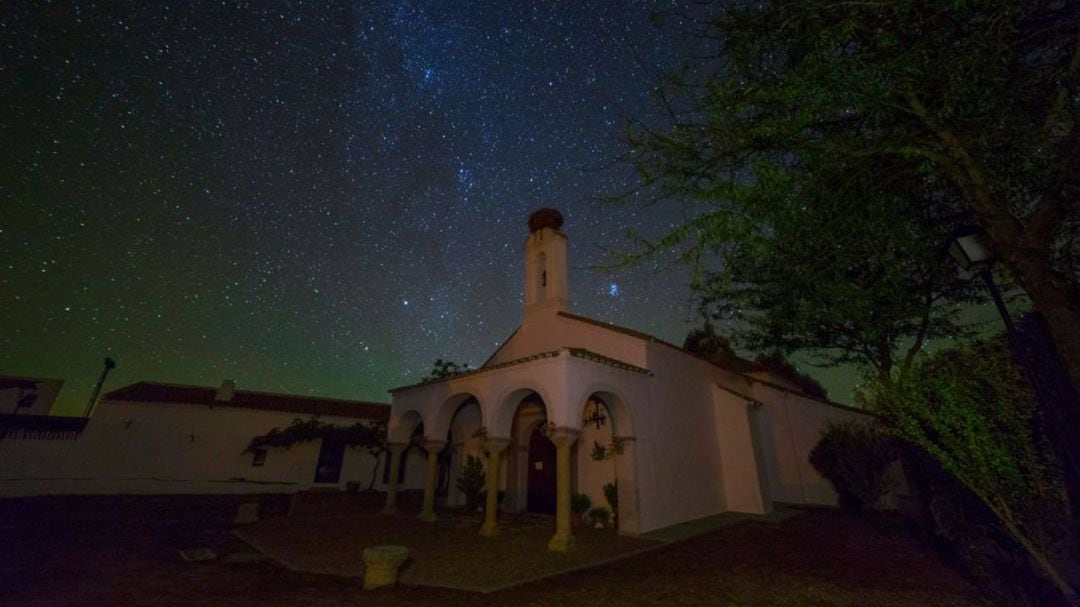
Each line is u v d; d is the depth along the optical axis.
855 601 6.10
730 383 16.33
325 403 25.58
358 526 11.97
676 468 12.23
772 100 4.53
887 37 4.02
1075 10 4.13
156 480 19.42
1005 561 5.91
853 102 4.19
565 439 9.70
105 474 18.94
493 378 11.84
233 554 9.34
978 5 3.97
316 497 18.69
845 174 5.02
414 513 14.16
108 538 10.80
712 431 14.24
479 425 16.34
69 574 7.76
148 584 7.20
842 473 12.71
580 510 12.04
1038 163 4.21
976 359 4.90
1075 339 3.71
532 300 15.38
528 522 12.30
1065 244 4.73
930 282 6.91
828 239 5.29
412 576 7.51
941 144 4.61
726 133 4.83
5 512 13.81
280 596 6.59
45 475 18.09
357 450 23.34
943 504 6.46
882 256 5.49
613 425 11.43
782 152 4.82
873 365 9.40
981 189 4.33
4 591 6.85
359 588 6.99
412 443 22.25
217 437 21.27
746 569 7.74
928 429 5.53
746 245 4.73
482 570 7.79
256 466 21.52
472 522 12.37
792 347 10.56
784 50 4.81
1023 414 4.60
